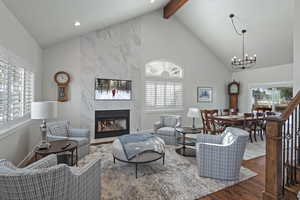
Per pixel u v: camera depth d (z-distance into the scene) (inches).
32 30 136.3
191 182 102.7
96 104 202.1
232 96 298.7
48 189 51.0
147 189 94.8
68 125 159.2
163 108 249.4
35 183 49.5
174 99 257.8
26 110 137.9
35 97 158.6
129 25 220.7
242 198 87.8
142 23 229.5
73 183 57.8
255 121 197.0
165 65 252.4
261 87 268.1
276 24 192.9
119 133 215.8
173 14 248.5
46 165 68.1
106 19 180.1
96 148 171.0
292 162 85.5
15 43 110.9
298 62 101.3
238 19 210.2
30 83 146.9
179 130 164.9
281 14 181.2
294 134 94.6
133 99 224.1
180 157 144.7
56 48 185.9
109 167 123.6
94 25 182.1
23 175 48.4
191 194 90.6
